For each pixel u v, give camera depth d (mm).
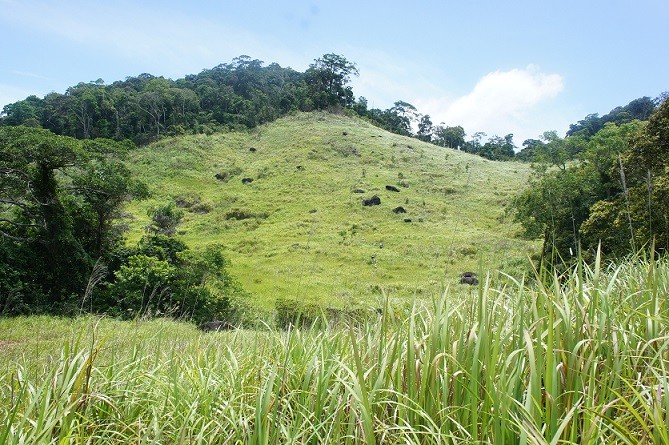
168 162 70688
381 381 2418
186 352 3818
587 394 2260
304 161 68688
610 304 2949
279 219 46531
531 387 2104
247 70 123562
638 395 1969
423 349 2686
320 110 102062
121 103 91750
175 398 2814
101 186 24312
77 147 22531
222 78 125312
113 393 2910
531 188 25828
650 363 2295
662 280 3461
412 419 2408
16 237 22266
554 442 1829
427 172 59812
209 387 2947
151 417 2854
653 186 12609
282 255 31281
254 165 69812
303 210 48562
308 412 2580
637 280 3756
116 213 26297
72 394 2629
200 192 59812
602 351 2576
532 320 2748
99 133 85625
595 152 25391
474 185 50062
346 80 112062
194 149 76312
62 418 2484
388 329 3285
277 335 3594
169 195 57594
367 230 39812
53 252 22594
